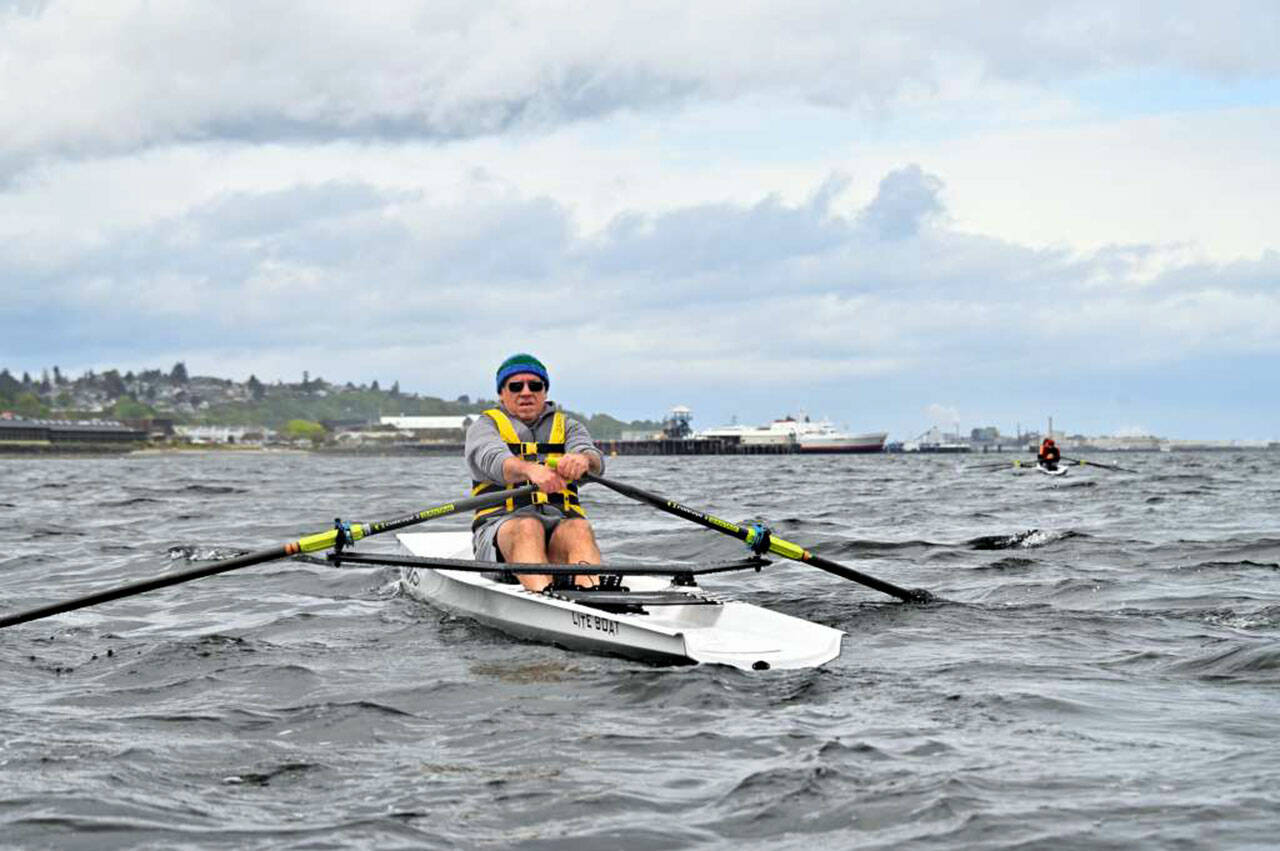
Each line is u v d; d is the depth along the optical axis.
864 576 10.41
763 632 8.61
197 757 5.95
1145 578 12.59
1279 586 11.89
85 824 4.91
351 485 48.09
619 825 4.88
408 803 5.18
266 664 8.30
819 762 5.66
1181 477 46.22
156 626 10.31
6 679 7.93
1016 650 8.62
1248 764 5.56
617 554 15.96
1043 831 4.72
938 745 5.99
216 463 147.12
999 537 17.14
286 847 4.65
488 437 10.27
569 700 7.07
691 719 6.57
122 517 25.53
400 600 11.48
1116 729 6.29
